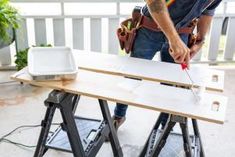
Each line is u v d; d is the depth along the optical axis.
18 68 2.87
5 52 3.11
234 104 2.71
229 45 3.32
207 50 3.34
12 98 2.71
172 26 1.43
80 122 2.04
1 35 2.66
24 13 3.01
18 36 3.04
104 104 1.79
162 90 1.43
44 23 3.06
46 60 1.51
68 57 1.55
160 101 1.35
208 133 2.35
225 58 3.40
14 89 2.86
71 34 3.18
